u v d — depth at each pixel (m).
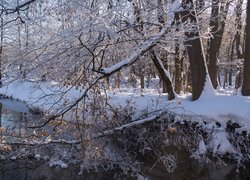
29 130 9.37
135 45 8.62
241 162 9.84
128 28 7.95
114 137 10.02
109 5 7.66
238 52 22.05
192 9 8.84
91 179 8.77
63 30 7.56
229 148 10.06
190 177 9.35
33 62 7.78
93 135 8.85
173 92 12.52
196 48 11.95
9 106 19.36
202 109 10.91
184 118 10.89
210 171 9.69
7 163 9.37
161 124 10.80
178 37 8.38
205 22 10.05
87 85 8.41
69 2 7.61
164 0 8.87
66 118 8.92
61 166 9.20
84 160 8.71
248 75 11.76
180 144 10.62
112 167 9.24
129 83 11.70
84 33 7.54
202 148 10.28
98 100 8.70
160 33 8.26
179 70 14.95
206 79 12.02
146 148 10.19
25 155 9.59
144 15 8.18
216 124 10.55
